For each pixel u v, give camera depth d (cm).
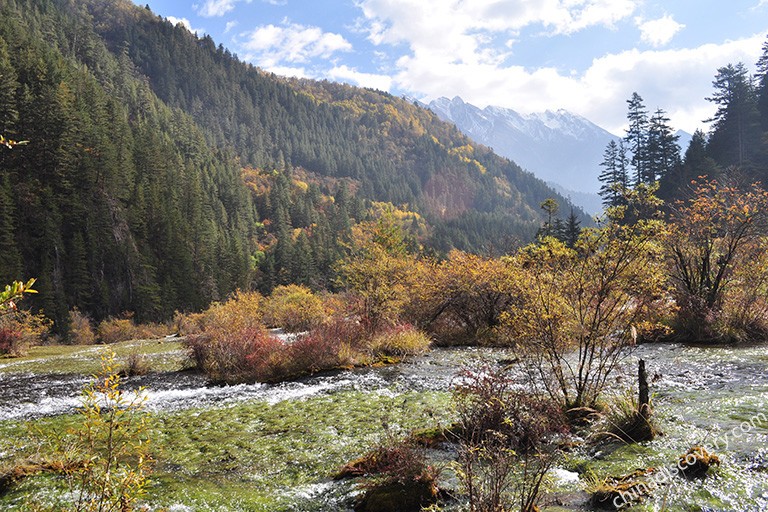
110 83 13938
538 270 843
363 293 1894
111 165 7156
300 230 12044
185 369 1579
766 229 1401
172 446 747
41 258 5606
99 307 5853
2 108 6219
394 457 542
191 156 13300
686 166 5353
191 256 7438
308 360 1412
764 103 5853
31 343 2628
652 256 798
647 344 1389
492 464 452
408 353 1620
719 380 918
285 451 703
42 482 575
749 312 1398
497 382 621
